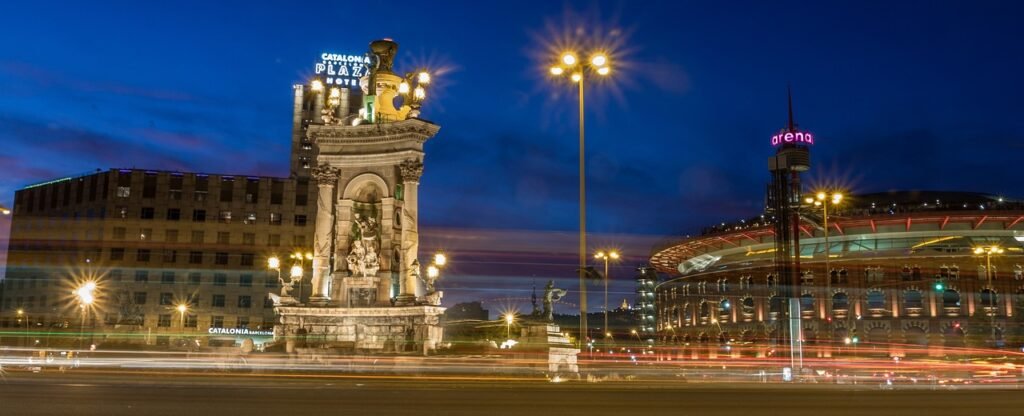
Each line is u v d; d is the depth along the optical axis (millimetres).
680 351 108375
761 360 66500
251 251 123500
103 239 121375
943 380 44312
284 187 126125
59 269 124250
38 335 116188
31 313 123938
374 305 52406
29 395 20312
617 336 150000
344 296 52906
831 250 155875
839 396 24062
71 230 124750
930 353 114062
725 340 159750
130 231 121938
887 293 148875
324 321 52562
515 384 30047
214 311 121250
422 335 50125
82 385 25109
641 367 53844
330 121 55719
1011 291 141500
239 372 38656
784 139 134250
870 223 148625
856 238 153875
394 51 57156
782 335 117188
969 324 141000
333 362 43688
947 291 145500
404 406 18266
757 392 25344
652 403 19859
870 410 18812
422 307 50312
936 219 144125
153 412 16531
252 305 122062
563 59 38469
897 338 145625
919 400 22312
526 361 43750
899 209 148125
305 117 157750
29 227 127562
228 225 123750
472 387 26703
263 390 23516
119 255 121250
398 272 53469
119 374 35562
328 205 54500
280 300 53562
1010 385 37094
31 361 49562
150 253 121688
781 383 36719
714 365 62750
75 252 124000
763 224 156250
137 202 122625
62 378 30406
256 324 121625
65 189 127438
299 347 48688
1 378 29516
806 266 156125
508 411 17312
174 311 120250
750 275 163250
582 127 38438
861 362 78250
